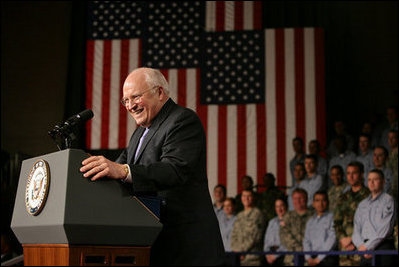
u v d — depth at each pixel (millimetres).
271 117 17109
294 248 12102
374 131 15625
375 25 19062
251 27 17719
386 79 18734
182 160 4129
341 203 11812
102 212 3545
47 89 20391
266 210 14344
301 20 19016
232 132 17141
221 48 17719
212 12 17953
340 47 18938
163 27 18062
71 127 4055
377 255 10266
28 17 20969
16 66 20656
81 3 19781
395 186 12891
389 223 10656
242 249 12734
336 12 19141
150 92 4414
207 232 4270
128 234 3639
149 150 4371
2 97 20438
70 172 3498
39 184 3639
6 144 20078
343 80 18766
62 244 3520
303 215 12289
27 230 3693
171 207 4266
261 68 17438
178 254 4168
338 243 11531
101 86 17875
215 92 17453
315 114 16984
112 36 18203
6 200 8109
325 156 16141
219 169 16969
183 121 4324
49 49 20672
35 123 20141
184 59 17781
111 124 17578
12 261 7848
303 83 17203
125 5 18375
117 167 3711
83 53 19375
